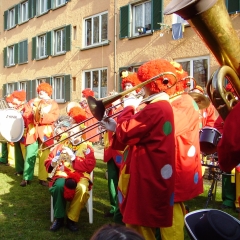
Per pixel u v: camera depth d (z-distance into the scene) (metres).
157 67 2.55
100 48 13.65
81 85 14.72
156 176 2.41
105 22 13.48
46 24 16.98
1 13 21.61
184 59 10.30
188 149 2.72
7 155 8.26
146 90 2.62
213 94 1.72
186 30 10.16
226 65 1.74
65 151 3.96
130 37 12.06
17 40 19.72
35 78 17.94
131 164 2.51
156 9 11.04
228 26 1.63
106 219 4.30
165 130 2.43
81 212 4.59
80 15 14.70
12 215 4.50
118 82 12.65
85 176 4.04
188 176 2.71
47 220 4.32
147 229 2.47
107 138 4.26
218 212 1.74
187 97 2.91
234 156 1.73
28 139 5.99
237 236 1.61
